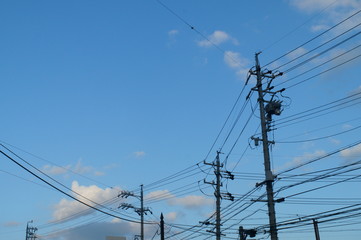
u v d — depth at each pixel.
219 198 37.25
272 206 24.30
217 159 38.16
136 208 47.78
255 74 27.17
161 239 39.91
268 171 25.00
